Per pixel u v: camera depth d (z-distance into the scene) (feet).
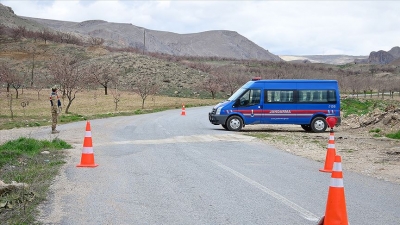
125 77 332.19
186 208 22.56
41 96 210.38
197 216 21.01
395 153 46.14
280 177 31.55
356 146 52.70
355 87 402.11
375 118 81.71
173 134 66.13
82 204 23.31
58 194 25.71
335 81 74.23
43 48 449.89
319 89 74.02
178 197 25.07
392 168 36.47
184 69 382.22
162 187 27.86
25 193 24.70
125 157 41.55
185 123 91.91
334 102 73.87
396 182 30.27
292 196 25.36
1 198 23.61
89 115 117.80
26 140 46.44
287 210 22.18
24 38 510.17
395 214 21.53
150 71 353.72
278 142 56.13
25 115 116.98
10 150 40.50
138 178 30.91
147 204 23.40
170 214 21.36
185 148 49.01
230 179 30.60
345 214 17.70
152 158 40.98
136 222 19.97
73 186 28.02
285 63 635.25
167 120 101.65
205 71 418.92
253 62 636.07
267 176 31.91
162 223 19.81
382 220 20.42
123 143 53.62
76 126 81.87
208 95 298.56
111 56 400.06
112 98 225.56
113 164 37.29
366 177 32.17
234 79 325.01
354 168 36.55
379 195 25.94
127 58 392.47
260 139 59.52
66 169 34.58
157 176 31.71
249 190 26.99
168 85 318.04
